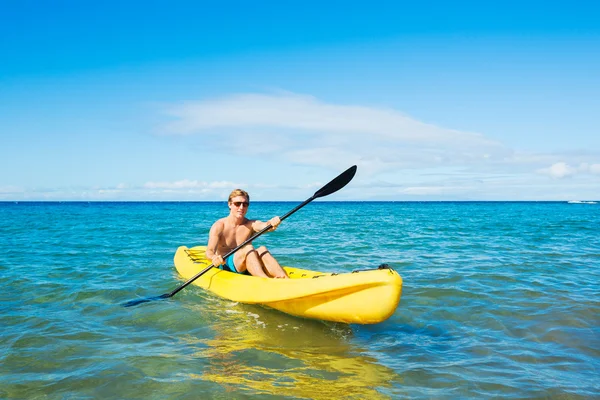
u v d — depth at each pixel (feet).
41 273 22.82
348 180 19.15
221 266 19.33
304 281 14.47
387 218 89.10
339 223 69.97
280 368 10.65
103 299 17.53
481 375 10.29
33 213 110.52
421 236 45.01
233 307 16.28
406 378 10.12
